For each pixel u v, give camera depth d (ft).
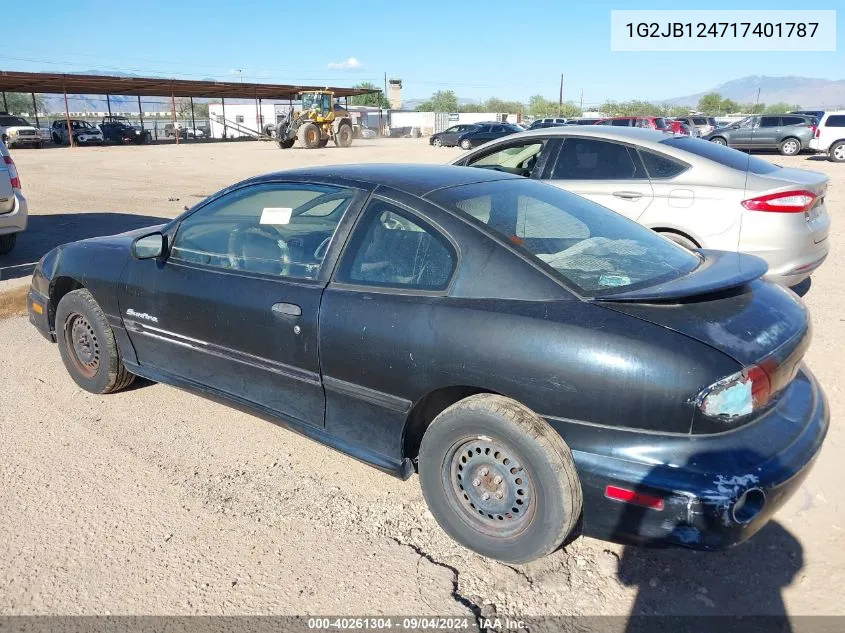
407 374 9.51
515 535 9.04
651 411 7.95
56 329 14.90
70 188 55.06
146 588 8.90
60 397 14.65
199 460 12.13
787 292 10.32
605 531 8.42
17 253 29.07
